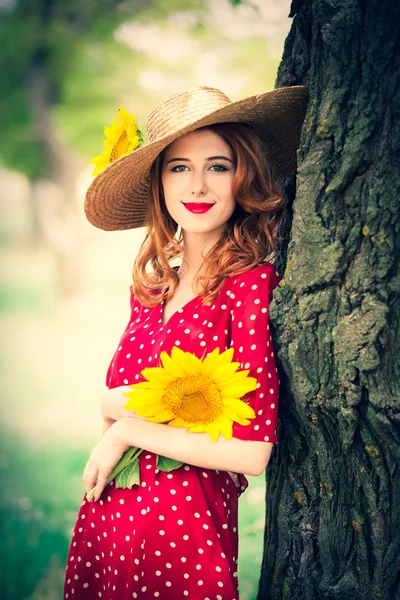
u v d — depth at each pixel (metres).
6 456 5.95
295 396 2.20
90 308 14.89
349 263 2.13
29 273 20.70
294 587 2.38
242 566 3.70
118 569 2.22
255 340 2.16
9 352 10.98
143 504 2.19
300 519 2.36
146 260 2.51
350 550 2.25
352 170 2.11
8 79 14.66
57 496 4.92
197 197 2.29
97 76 14.25
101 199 2.51
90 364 10.22
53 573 3.64
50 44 14.00
